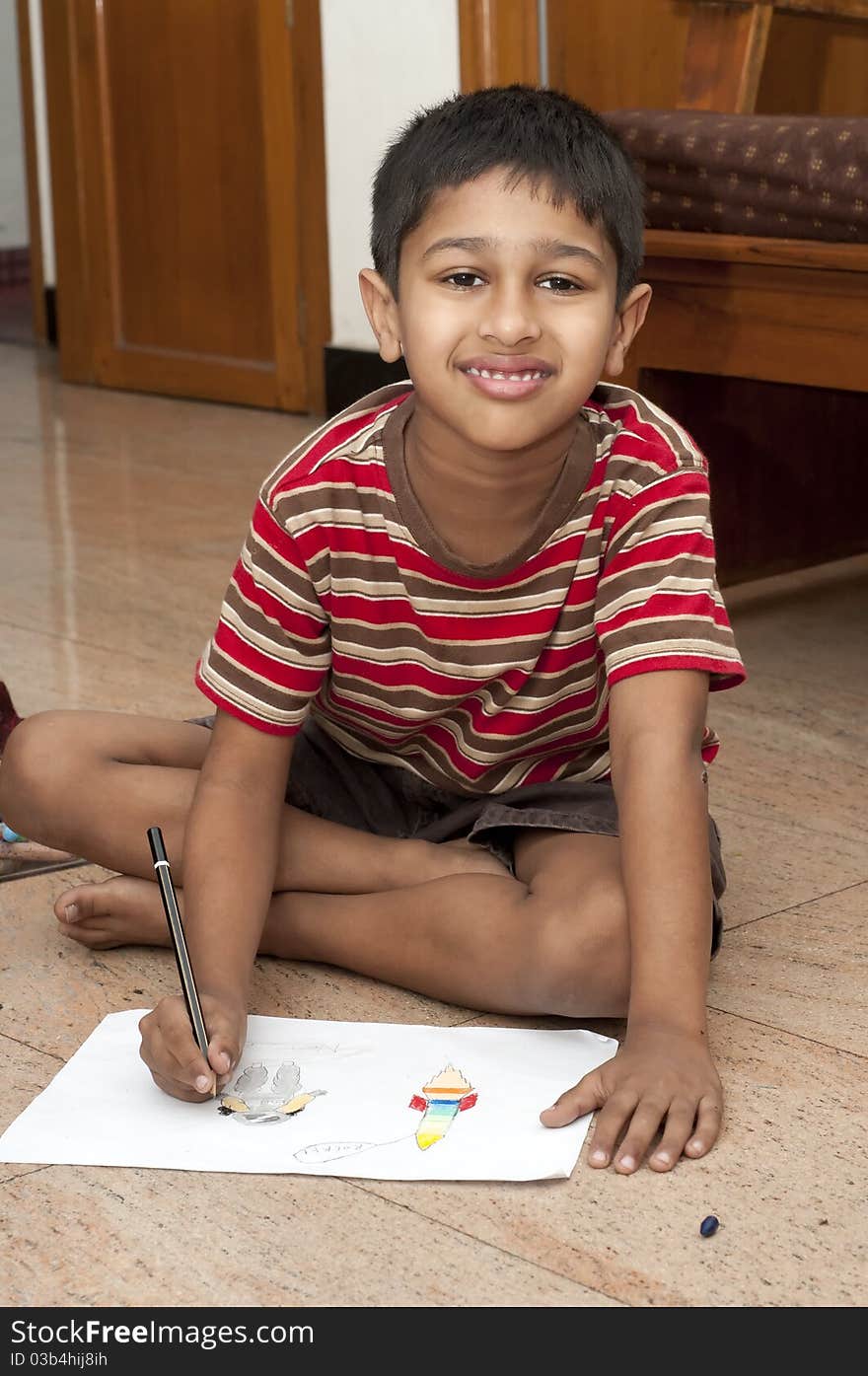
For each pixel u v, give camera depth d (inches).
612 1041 40.1
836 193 63.9
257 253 151.5
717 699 70.9
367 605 41.8
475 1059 39.1
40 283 201.8
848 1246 32.3
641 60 134.6
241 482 119.8
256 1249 32.1
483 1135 35.7
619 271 38.7
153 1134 36.0
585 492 40.6
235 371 156.9
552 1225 32.9
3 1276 31.4
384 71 136.2
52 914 49.1
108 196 163.5
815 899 50.4
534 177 36.6
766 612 85.5
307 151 143.6
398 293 38.9
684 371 74.2
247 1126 36.2
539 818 42.8
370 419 42.2
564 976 39.5
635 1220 33.1
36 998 43.3
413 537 40.5
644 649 39.7
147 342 165.3
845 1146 36.1
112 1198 33.8
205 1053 35.6
